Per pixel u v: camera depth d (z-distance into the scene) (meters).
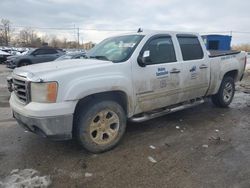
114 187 3.11
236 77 6.70
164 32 4.82
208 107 6.66
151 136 4.66
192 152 4.01
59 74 3.53
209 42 14.69
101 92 3.87
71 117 3.59
